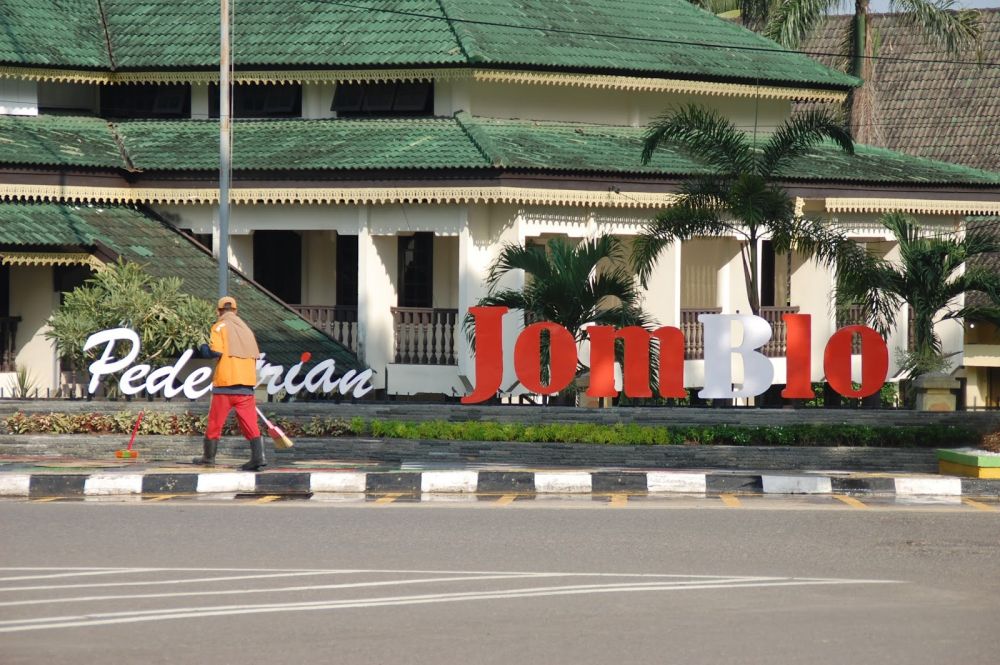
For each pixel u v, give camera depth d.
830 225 37.28
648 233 32.38
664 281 38.88
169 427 28.08
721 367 29.28
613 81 38.16
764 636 12.66
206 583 14.98
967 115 56.12
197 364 31.11
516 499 22.06
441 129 36.94
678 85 39.12
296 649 12.17
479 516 19.92
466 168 34.84
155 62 38.66
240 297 35.88
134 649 12.16
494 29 38.12
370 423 28.31
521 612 13.61
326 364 31.86
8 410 28.45
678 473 23.52
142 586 14.82
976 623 13.20
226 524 19.05
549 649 12.19
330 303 40.50
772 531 18.61
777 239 30.81
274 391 31.97
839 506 21.25
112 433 28.16
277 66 37.94
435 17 38.19
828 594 14.50
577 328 30.78
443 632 12.79
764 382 29.23
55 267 36.75
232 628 12.91
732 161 31.41
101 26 40.38
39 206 36.25
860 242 42.16
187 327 29.58
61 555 16.67
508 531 18.52
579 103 39.28
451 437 27.69
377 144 36.53
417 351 37.44
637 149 37.97
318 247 40.53
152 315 29.39
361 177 35.72
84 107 39.94
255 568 15.86
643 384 29.27
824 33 59.97
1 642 12.38
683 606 13.89
